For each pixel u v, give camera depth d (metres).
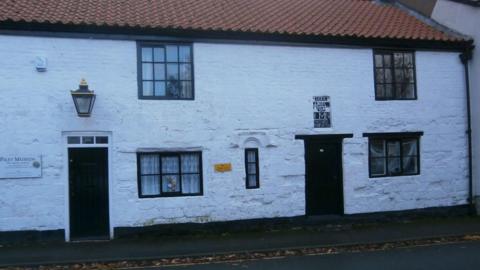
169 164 12.34
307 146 13.45
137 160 12.01
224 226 12.52
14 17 11.30
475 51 14.64
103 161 11.86
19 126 11.27
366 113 13.77
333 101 13.49
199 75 12.45
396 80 14.27
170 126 12.20
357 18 15.51
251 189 12.75
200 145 12.40
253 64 12.87
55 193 11.45
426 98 14.39
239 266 9.41
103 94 11.79
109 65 11.84
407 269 8.82
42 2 12.81
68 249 10.72
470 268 8.77
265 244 11.10
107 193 11.84
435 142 14.44
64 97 11.54
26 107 11.32
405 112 14.15
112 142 11.84
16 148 11.24
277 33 12.92
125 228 11.87
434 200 14.38
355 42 13.63
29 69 11.35
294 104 13.16
